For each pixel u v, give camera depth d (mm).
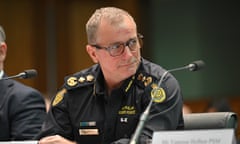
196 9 15781
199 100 15492
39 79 14172
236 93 15781
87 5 14797
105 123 4707
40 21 14328
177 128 4691
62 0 14547
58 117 4949
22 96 5812
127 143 4246
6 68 13781
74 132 4867
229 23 15891
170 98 4566
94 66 5141
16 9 14062
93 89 4887
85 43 14672
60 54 14438
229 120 5074
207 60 15703
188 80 15695
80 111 4863
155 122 4418
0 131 5723
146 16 15766
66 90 5004
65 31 14539
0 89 5867
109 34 4508
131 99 4691
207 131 3600
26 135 5617
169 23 15906
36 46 14234
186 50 15766
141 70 4789
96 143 4758
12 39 13953
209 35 15781
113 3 15172
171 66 15844
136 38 4562
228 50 15859
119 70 4570
